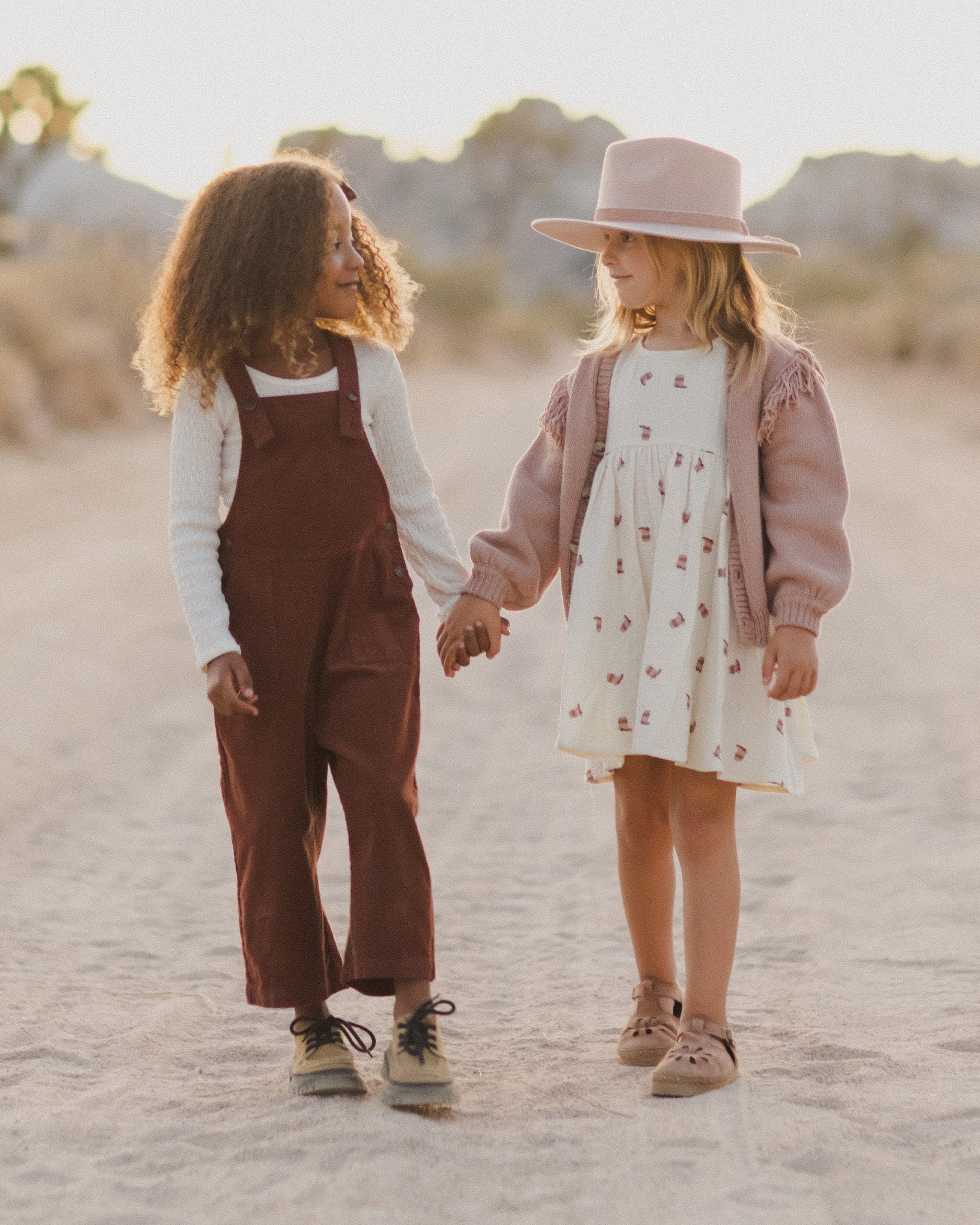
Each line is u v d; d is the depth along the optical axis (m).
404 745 3.01
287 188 3.00
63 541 12.56
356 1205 2.42
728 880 3.12
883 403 27.67
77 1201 2.46
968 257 41.50
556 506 3.34
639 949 3.33
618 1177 2.54
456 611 3.24
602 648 3.17
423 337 45.62
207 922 4.44
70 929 4.32
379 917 2.91
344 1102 2.92
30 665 7.92
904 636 8.84
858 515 14.43
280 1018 3.58
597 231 3.30
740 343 3.17
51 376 19.34
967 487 16.47
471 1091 3.02
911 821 5.32
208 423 2.99
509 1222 2.37
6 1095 2.98
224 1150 2.67
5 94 46.47
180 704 7.40
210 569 2.98
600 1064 3.21
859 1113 2.83
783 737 3.15
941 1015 3.44
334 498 2.98
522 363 50.03
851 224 139.00
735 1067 3.03
